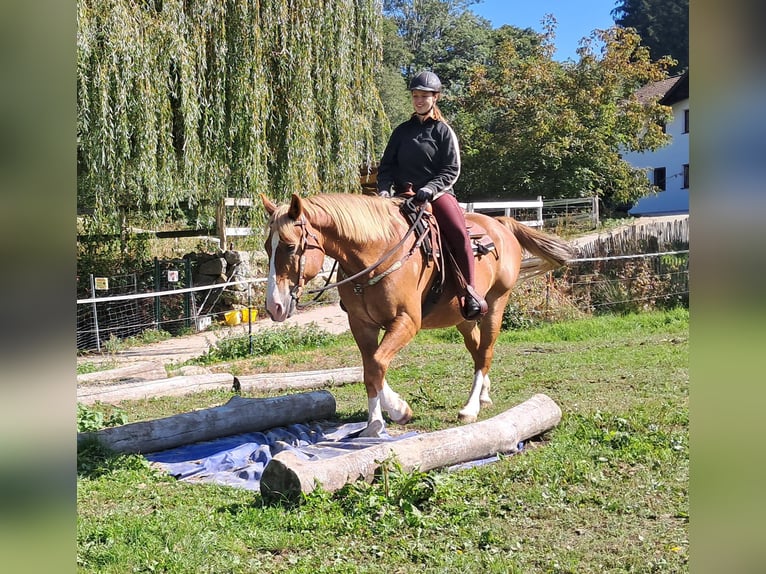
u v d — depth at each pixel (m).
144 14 12.55
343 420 7.41
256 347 12.88
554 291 15.52
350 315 6.04
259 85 13.55
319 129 14.87
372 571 3.69
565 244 7.74
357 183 15.48
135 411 8.05
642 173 29.17
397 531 4.21
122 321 16.47
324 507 4.49
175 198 14.28
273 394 9.05
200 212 16.75
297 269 5.25
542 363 10.06
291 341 13.48
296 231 5.23
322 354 12.23
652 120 29.50
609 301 16.11
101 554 3.87
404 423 6.29
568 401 7.45
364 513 4.38
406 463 4.96
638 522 4.23
